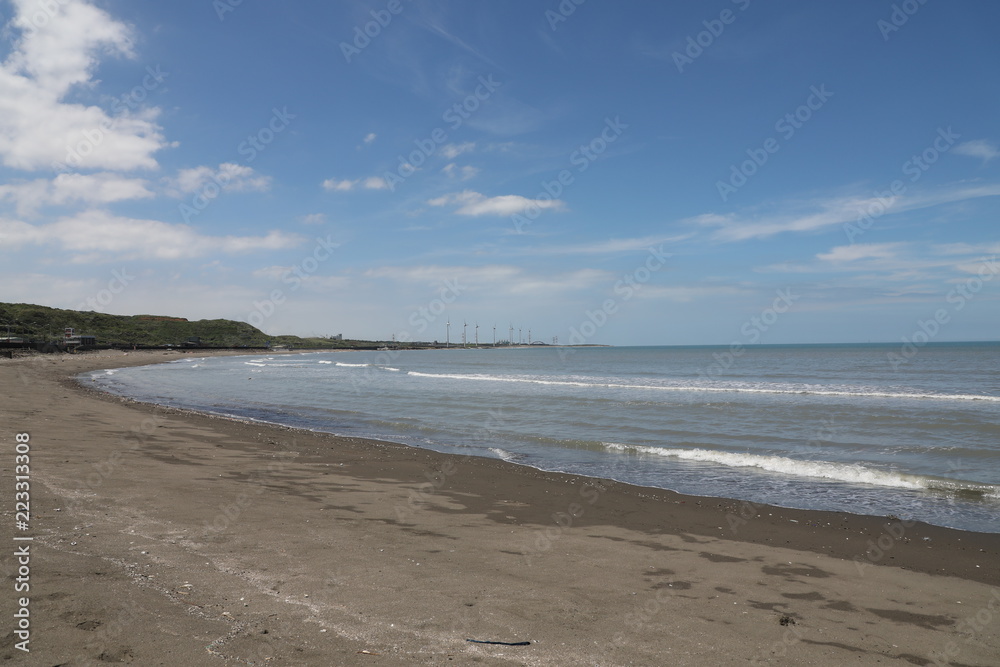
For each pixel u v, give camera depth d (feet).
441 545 22.58
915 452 48.80
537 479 39.14
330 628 13.89
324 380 147.74
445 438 57.82
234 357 389.60
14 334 325.83
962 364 194.49
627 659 13.64
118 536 19.75
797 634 15.96
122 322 480.23
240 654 11.97
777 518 30.25
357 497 30.96
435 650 13.16
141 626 12.78
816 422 65.26
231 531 21.91
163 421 59.82
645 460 46.75
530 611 16.17
